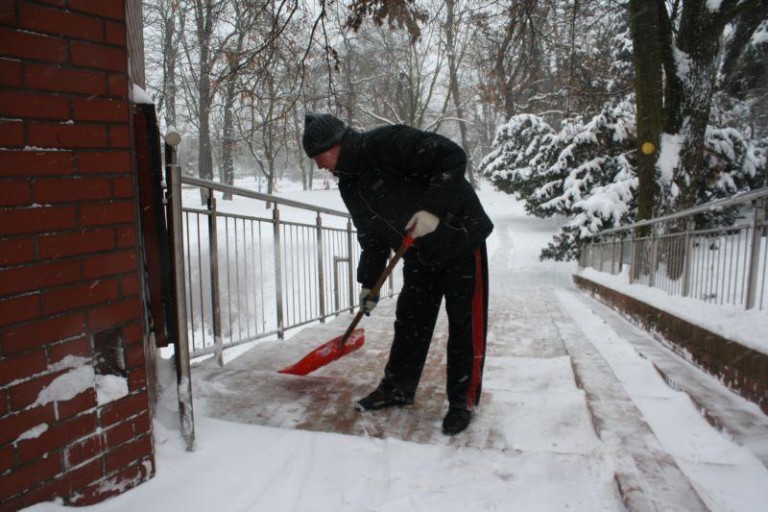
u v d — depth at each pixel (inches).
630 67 653.3
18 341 58.9
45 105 60.8
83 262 65.2
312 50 385.7
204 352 134.3
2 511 58.0
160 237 95.0
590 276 406.9
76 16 63.4
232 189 143.2
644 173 383.6
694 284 181.3
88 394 66.2
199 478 75.5
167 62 844.0
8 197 57.7
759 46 576.7
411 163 90.7
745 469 84.0
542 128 813.9
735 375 124.8
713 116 577.3
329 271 240.8
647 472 74.7
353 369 138.3
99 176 66.6
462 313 95.4
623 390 110.1
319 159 94.3
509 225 887.7
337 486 75.2
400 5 320.2
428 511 69.2
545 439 89.3
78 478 65.3
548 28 455.5
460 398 94.4
